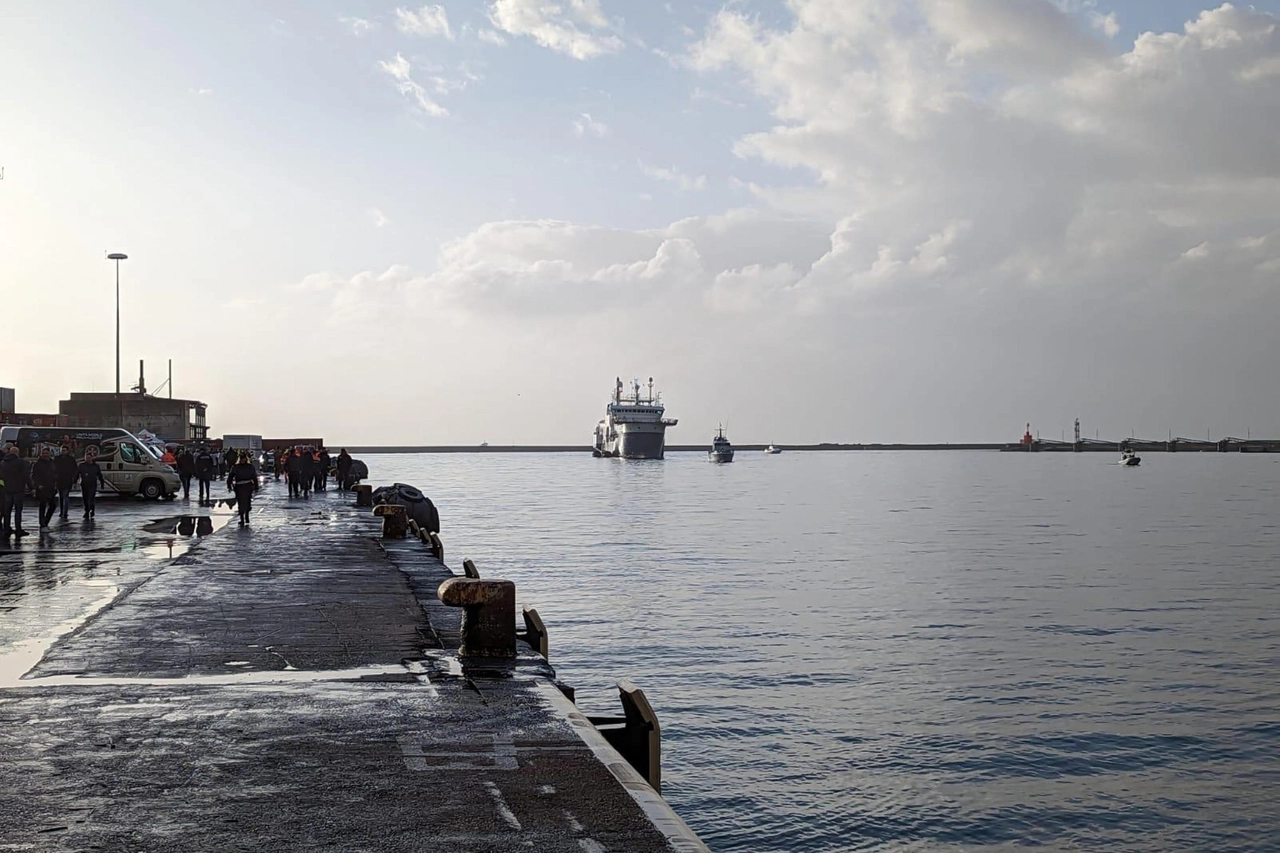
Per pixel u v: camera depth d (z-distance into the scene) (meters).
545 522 79.62
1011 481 186.50
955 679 25.00
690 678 24.94
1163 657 27.86
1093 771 18.22
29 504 39.31
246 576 17.14
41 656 10.31
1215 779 17.92
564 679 24.77
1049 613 35.50
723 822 15.98
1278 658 27.78
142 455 43.00
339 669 9.64
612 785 6.16
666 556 54.16
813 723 21.00
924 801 16.80
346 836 5.29
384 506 24.22
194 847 5.12
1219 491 143.38
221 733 7.35
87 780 6.23
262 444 111.75
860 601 38.03
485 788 6.09
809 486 161.00
